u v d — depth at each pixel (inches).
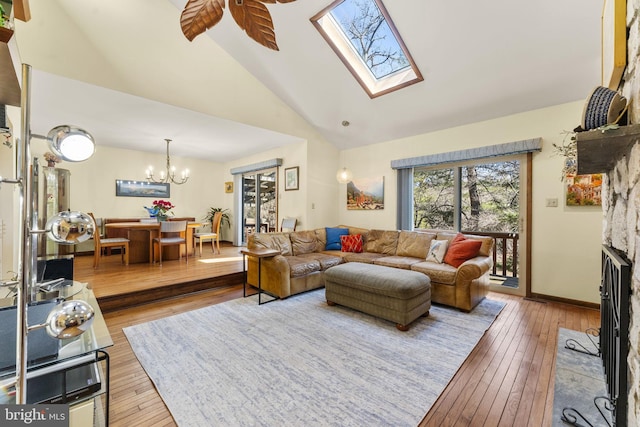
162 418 58.7
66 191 172.1
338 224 225.1
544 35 101.7
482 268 117.7
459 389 67.8
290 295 139.5
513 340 92.5
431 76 133.3
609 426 53.1
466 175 173.6
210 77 151.5
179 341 91.3
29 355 44.9
